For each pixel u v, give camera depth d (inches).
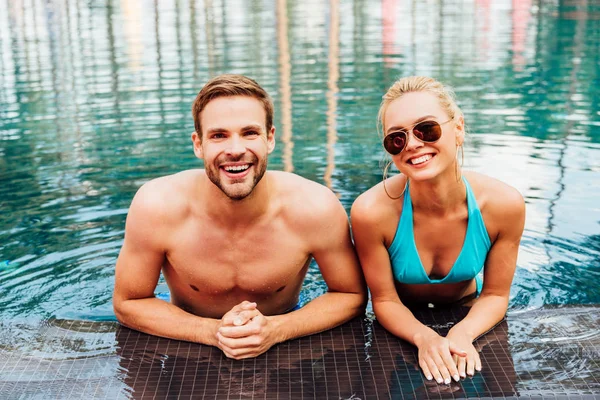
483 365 106.4
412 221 115.3
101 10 668.1
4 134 258.8
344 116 275.3
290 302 126.6
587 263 157.2
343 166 220.1
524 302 139.9
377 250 117.8
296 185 117.6
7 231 175.6
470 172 119.9
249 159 104.2
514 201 114.7
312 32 503.5
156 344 114.7
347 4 696.4
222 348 109.7
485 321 116.7
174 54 415.2
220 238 114.7
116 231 176.6
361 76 344.8
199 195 114.7
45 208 189.9
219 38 479.5
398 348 112.5
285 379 103.6
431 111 104.9
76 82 343.3
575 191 193.8
